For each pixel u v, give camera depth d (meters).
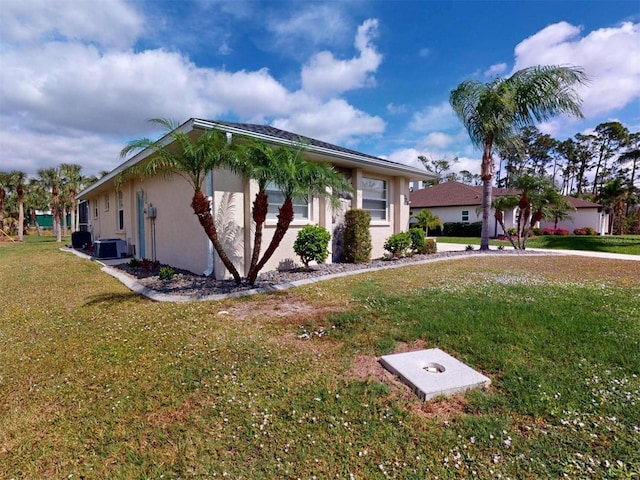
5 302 5.95
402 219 12.73
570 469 1.97
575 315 4.59
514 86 12.37
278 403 2.67
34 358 3.59
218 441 2.26
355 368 3.24
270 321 4.64
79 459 2.12
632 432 2.26
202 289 6.57
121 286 7.29
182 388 2.92
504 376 3.02
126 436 2.32
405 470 1.99
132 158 9.71
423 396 2.71
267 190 8.36
